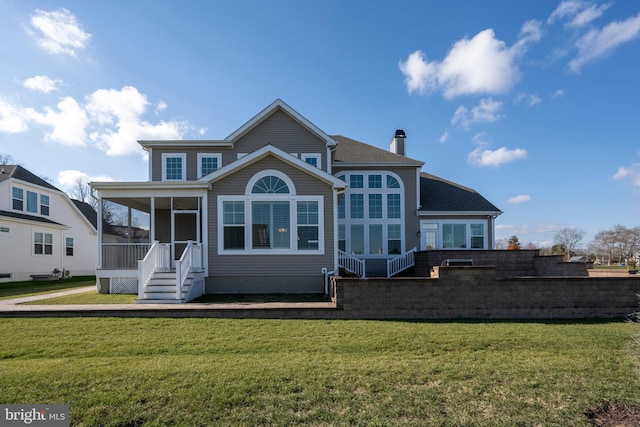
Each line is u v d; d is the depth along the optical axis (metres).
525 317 8.90
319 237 12.61
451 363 5.52
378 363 5.48
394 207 19.11
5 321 7.92
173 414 3.95
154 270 11.27
